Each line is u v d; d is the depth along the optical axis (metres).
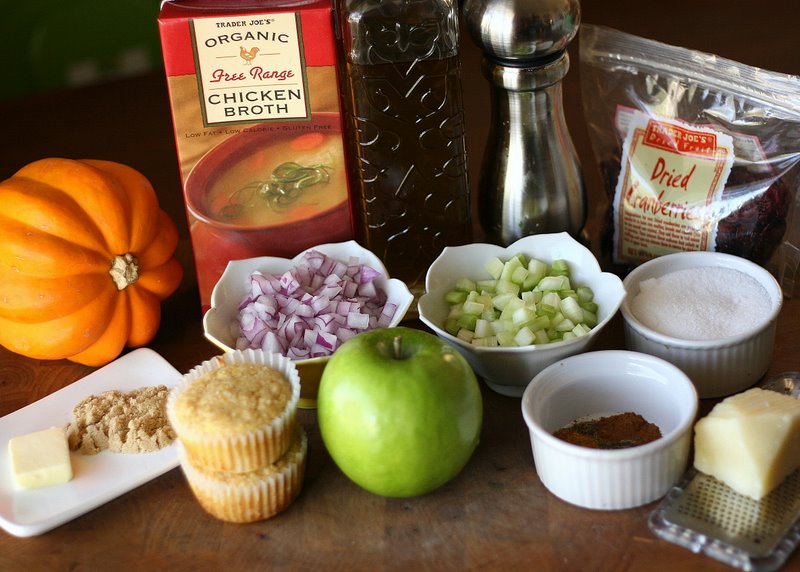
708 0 1.83
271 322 1.09
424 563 0.90
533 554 0.90
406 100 1.10
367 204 1.16
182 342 1.21
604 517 0.92
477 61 1.72
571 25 1.07
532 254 1.14
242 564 0.91
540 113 1.12
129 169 1.17
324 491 0.98
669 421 0.98
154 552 0.93
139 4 1.91
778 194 1.14
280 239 1.17
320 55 1.06
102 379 1.13
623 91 1.22
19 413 1.10
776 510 0.90
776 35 1.69
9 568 0.93
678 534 0.89
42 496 0.98
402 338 0.93
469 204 1.19
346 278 1.11
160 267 1.18
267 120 1.10
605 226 1.26
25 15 1.85
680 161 1.17
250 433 0.90
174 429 0.94
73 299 1.09
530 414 0.94
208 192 1.14
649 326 1.06
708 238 1.16
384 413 0.88
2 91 1.89
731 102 1.16
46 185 1.10
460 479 0.98
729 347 1.01
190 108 1.09
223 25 1.05
